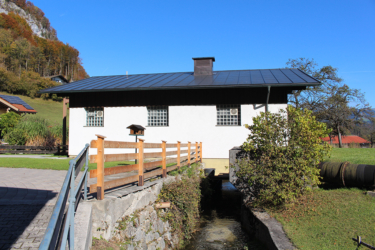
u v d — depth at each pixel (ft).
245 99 50.55
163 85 52.03
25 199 17.10
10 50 272.10
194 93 52.54
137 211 19.08
